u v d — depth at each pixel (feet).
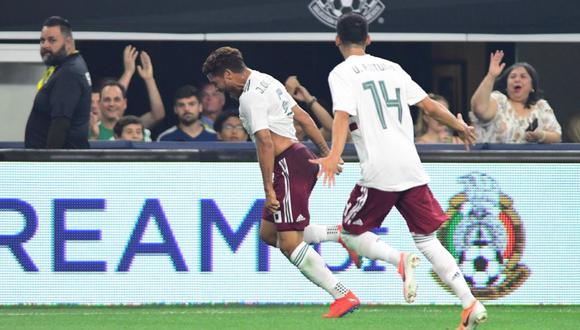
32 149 87.30
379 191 70.90
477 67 139.85
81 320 78.69
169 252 85.81
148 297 85.81
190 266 85.87
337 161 68.85
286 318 79.30
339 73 70.85
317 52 139.33
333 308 77.30
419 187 70.95
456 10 120.57
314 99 108.78
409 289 70.85
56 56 90.74
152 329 74.64
